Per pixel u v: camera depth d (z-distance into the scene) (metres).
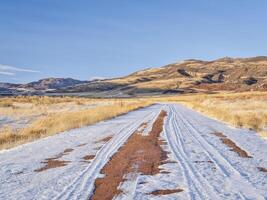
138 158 12.71
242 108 42.81
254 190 8.65
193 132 20.62
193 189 8.74
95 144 16.33
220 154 13.47
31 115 37.03
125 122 28.08
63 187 9.03
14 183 9.51
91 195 8.32
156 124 25.81
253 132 20.83
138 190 8.69
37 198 8.12
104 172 10.63
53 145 16.22
